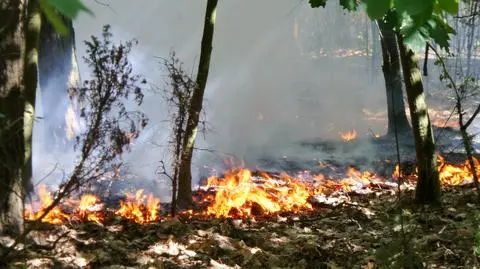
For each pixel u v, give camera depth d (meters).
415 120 7.71
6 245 4.35
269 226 6.93
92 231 5.77
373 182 10.60
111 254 5.02
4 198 4.40
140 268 4.82
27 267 4.18
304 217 7.64
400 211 5.02
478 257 4.84
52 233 5.24
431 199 7.60
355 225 6.82
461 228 5.88
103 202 8.05
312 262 5.46
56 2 0.73
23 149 4.40
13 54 4.22
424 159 7.64
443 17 1.26
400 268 4.20
